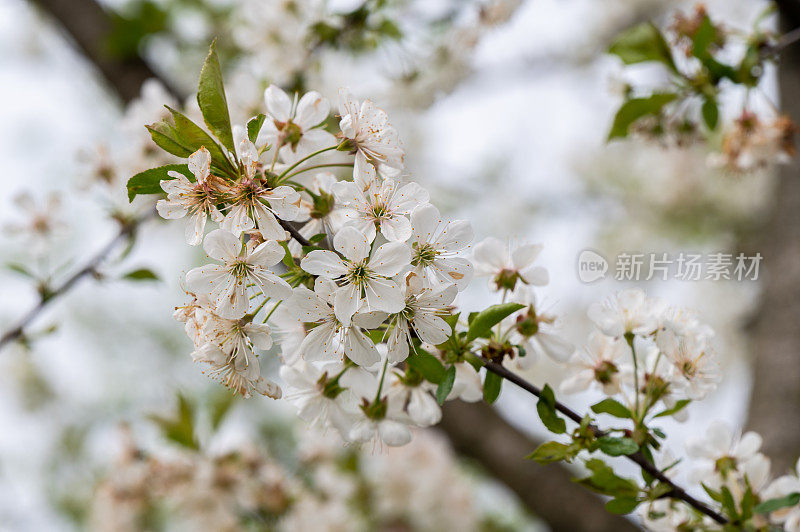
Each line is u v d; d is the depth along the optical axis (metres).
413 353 0.66
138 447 1.09
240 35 0.99
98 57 1.32
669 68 0.83
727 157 0.91
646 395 0.68
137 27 1.27
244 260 0.64
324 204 0.67
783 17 0.99
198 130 0.64
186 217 0.65
